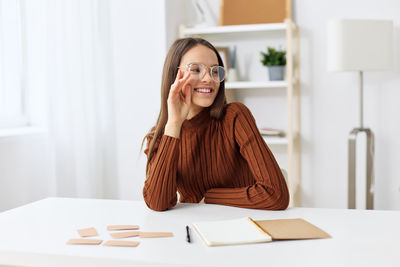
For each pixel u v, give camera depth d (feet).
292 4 11.27
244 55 11.57
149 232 3.81
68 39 8.97
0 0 8.91
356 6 10.96
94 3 9.94
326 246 3.38
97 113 10.03
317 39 11.21
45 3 9.00
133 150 10.48
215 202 4.91
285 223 3.97
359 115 10.59
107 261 3.21
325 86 11.28
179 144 5.18
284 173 6.62
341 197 11.40
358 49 9.61
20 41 9.50
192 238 3.63
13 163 8.29
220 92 5.16
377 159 11.14
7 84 9.23
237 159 5.24
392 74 10.89
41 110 9.75
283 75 10.67
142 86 10.37
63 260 3.31
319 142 11.42
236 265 3.01
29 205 4.94
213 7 11.73
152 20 10.25
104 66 10.43
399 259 3.08
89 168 9.38
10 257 3.43
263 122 11.63
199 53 4.90
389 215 4.27
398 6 10.73
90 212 4.59
